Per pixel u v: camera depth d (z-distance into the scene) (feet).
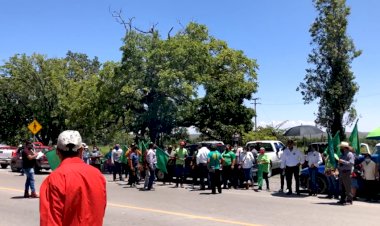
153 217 35.78
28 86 146.61
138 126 99.40
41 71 147.84
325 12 112.68
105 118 101.55
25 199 47.09
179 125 105.70
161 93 96.12
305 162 61.16
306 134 79.00
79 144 11.80
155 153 64.75
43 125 147.02
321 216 36.73
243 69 107.34
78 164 11.30
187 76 95.30
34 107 146.82
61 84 145.79
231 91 104.42
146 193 54.65
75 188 10.64
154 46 97.76
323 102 113.60
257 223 33.01
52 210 10.43
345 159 45.16
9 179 73.51
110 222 33.45
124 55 96.12
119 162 74.74
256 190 59.47
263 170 60.34
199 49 96.94
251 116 109.70
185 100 97.19
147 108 98.63
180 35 103.30
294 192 57.67
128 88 92.73
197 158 60.39
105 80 100.48
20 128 154.92
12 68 146.41
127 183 68.90
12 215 36.96
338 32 111.65
